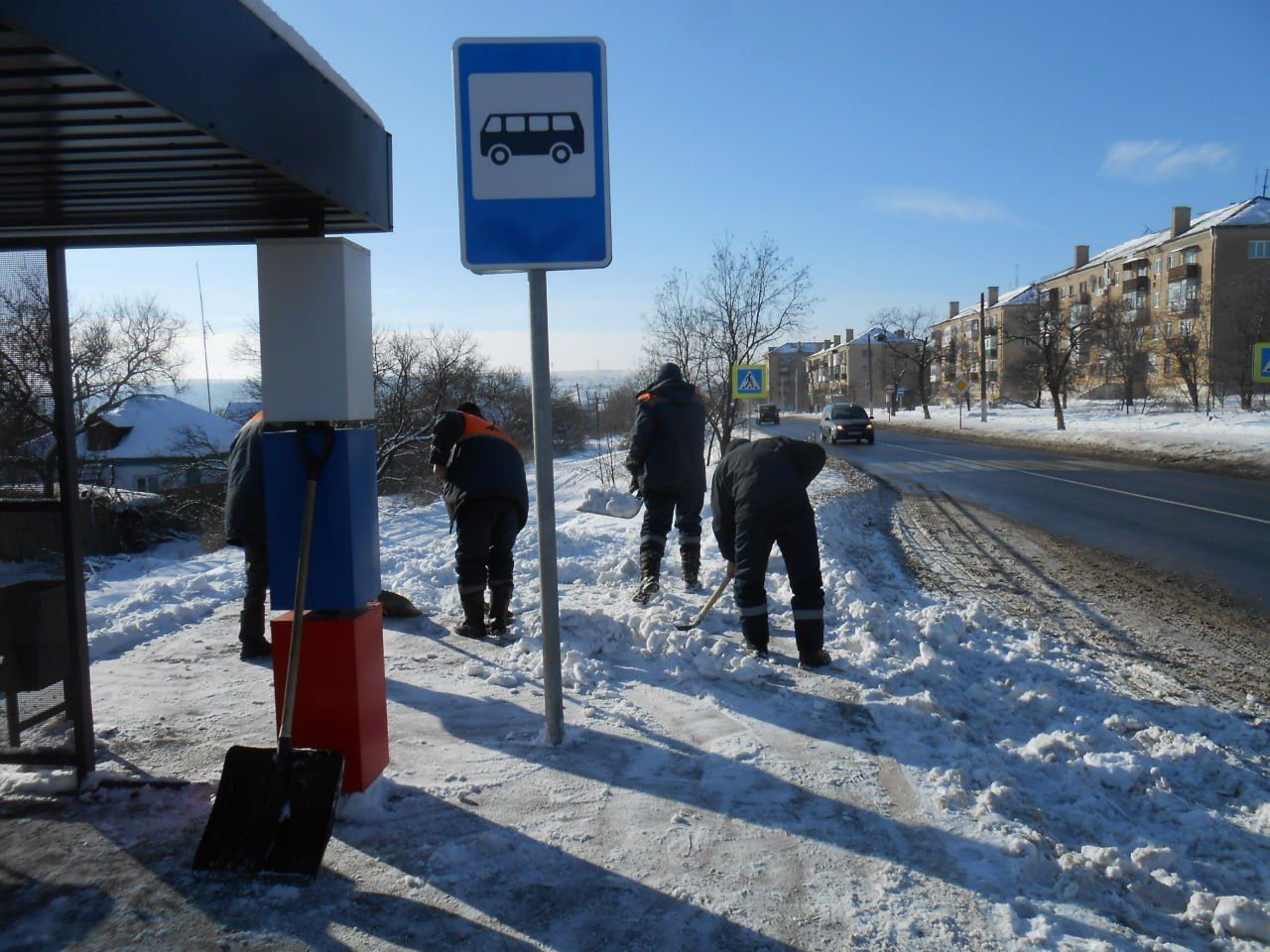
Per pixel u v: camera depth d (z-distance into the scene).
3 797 3.39
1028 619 7.17
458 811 3.31
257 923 2.59
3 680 3.45
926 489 18.41
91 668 5.11
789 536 5.25
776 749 3.94
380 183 3.63
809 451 5.49
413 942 2.51
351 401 3.38
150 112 2.53
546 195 3.62
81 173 3.04
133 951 2.45
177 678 4.93
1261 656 6.15
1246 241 57.06
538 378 3.79
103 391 26.64
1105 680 5.45
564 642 5.46
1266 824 3.52
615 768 3.72
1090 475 20.75
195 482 24.23
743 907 2.70
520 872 2.89
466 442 5.86
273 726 4.18
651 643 5.44
